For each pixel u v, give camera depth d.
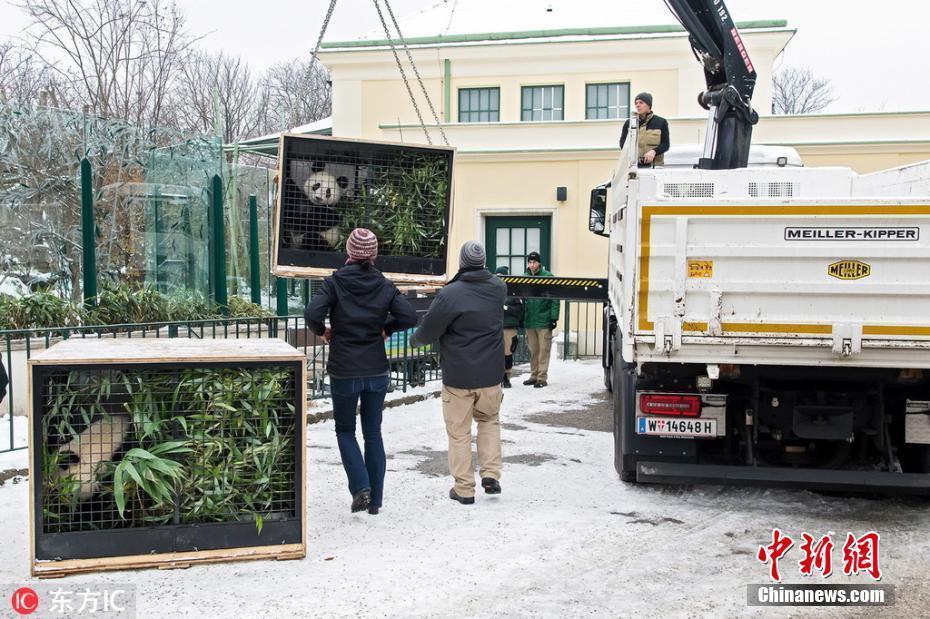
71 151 10.21
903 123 14.97
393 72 19.20
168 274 10.88
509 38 18.67
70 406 4.89
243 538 5.07
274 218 6.97
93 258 9.09
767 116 15.34
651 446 6.28
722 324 5.50
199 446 5.04
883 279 5.39
